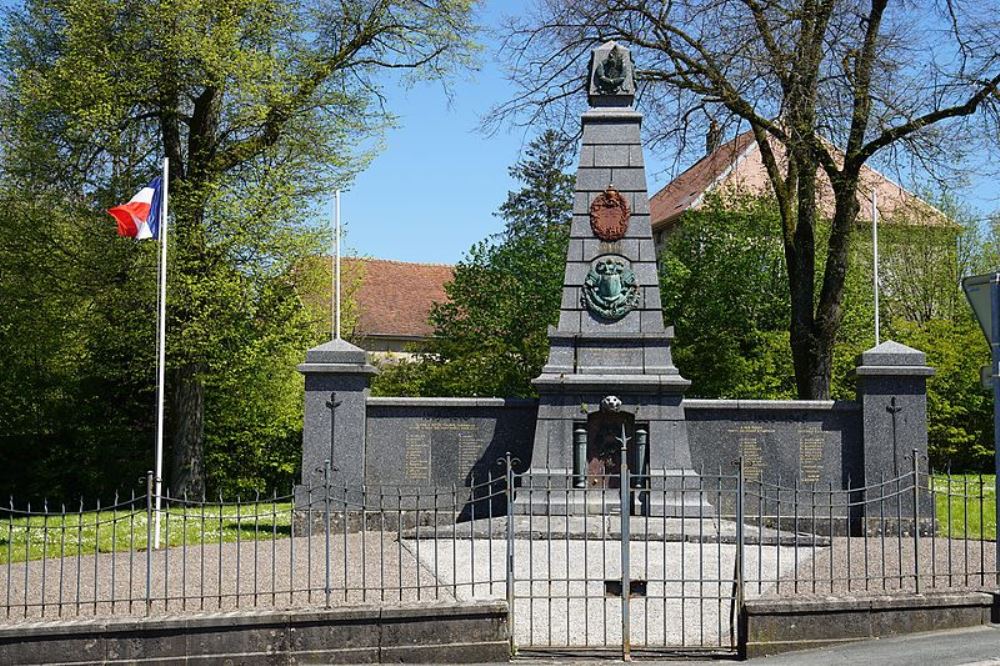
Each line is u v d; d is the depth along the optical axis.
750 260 39.66
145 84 26.89
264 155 29.16
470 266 41.59
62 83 26.31
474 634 10.64
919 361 19.58
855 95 23.84
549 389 19.69
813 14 23.53
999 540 11.50
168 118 28.66
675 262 40.28
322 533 19.30
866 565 11.80
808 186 25.05
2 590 12.35
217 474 37.69
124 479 36.00
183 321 27.28
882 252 45.22
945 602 11.13
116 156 28.27
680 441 19.52
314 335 31.52
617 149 20.48
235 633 10.34
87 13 25.86
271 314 29.59
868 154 24.45
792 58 23.58
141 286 27.50
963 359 39.59
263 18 27.78
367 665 10.48
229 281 27.39
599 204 20.31
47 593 12.12
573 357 19.94
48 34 28.31
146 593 11.14
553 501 19.30
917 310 48.16
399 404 20.17
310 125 29.31
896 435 19.55
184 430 29.73
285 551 15.73
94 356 33.34
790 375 39.12
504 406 20.25
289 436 39.38
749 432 20.11
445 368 40.50
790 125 23.86
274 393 35.78
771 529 18.39
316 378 19.89
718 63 24.72
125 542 17.14
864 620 10.91
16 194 28.61
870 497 19.39
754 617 10.70
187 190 28.05
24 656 10.04
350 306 36.41
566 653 10.89
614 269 20.11
